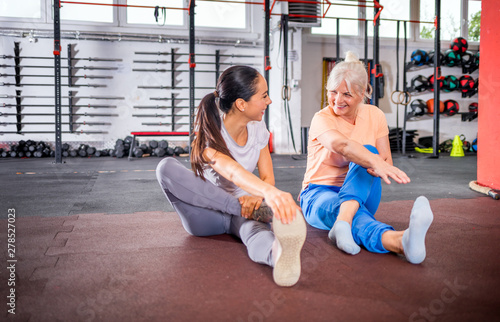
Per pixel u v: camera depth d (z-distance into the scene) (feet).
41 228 6.47
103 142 26.04
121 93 26.02
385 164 4.48
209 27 26.91
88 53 25.41
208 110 4.57
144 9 26.04
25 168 17.76
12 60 24.53
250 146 4.98
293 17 23.52
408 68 28.22
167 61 26.08
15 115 24.56
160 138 26.81
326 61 27.61
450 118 29.99
